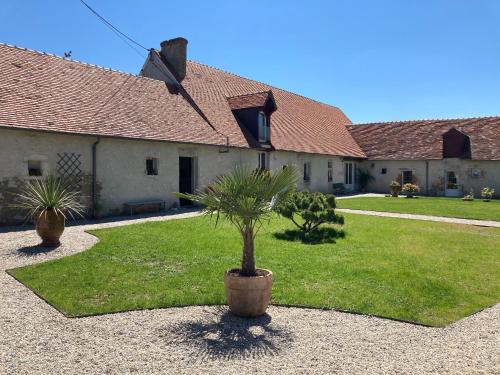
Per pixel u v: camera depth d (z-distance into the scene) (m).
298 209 11.48
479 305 5.94
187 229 11.48
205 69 23.94
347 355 4.26
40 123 12.23
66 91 14.52
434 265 8.20
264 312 5.45
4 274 6.91
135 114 15.95
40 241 9.50
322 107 35.53
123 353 4.20
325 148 27.31
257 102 21.44
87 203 13.66
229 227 12.03
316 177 27.12
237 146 19.09
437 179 30.14
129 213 14.90
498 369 4.00
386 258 8.71
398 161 31.72
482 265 8.30
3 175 11.62
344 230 12.44
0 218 11.58
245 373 3.84
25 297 5.84
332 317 5.38
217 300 5.84
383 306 5.74
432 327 5.10
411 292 6.41
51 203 8.94
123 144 14.77
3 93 12.40
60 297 5.79
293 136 25.17
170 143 16.53
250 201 5.25
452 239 11.33
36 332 4.67
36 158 12.32
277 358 4.17
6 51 14.30
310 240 10.78
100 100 15.33
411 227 13.57
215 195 5.45
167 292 6.11
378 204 21.81
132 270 7.20
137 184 15.33
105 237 9.96
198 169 17.89
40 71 14.55
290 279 6.93
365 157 32.28
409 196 27.72
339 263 8.13
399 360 4.16
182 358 4.13
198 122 18.59
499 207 20.62
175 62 21.25
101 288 6.21
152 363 4.00
